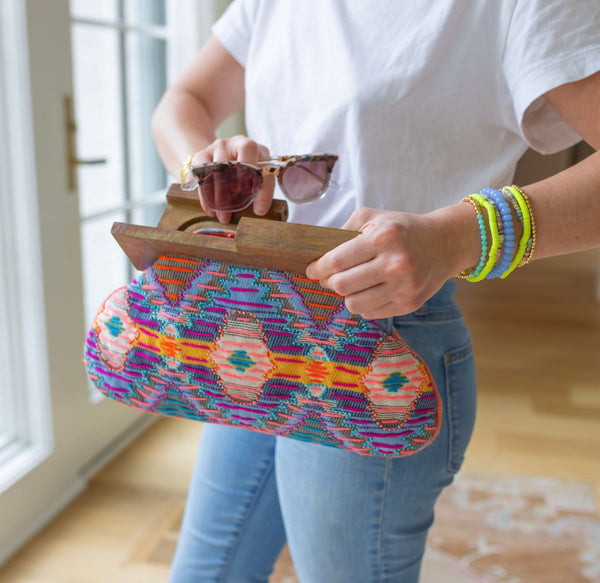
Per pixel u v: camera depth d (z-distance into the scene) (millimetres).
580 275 4656
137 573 1797
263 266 744
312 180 861
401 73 843
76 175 1974
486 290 4312
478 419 2658
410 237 654
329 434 796
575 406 2801
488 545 1928
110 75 2238
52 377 1952
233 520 1080
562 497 2164
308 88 937
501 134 869
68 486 2096
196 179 829
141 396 861
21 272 1852
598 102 750
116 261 2379
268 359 767
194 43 2641
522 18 778
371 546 900
